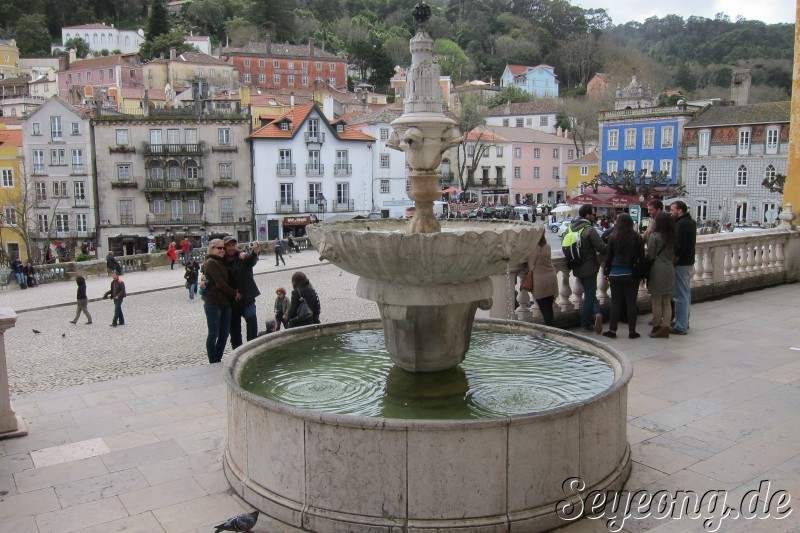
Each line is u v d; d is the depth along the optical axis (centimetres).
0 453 561
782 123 5162
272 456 446
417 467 408
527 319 929
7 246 5462
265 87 10750
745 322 977
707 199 5628
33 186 5391
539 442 422
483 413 534
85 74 9881
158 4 11875
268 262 3934
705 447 538
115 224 5438
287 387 601
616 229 868
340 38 13350
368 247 485
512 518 415
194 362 1490
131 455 552
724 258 1190
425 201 564
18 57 11681
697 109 5938
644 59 10738
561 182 8344
